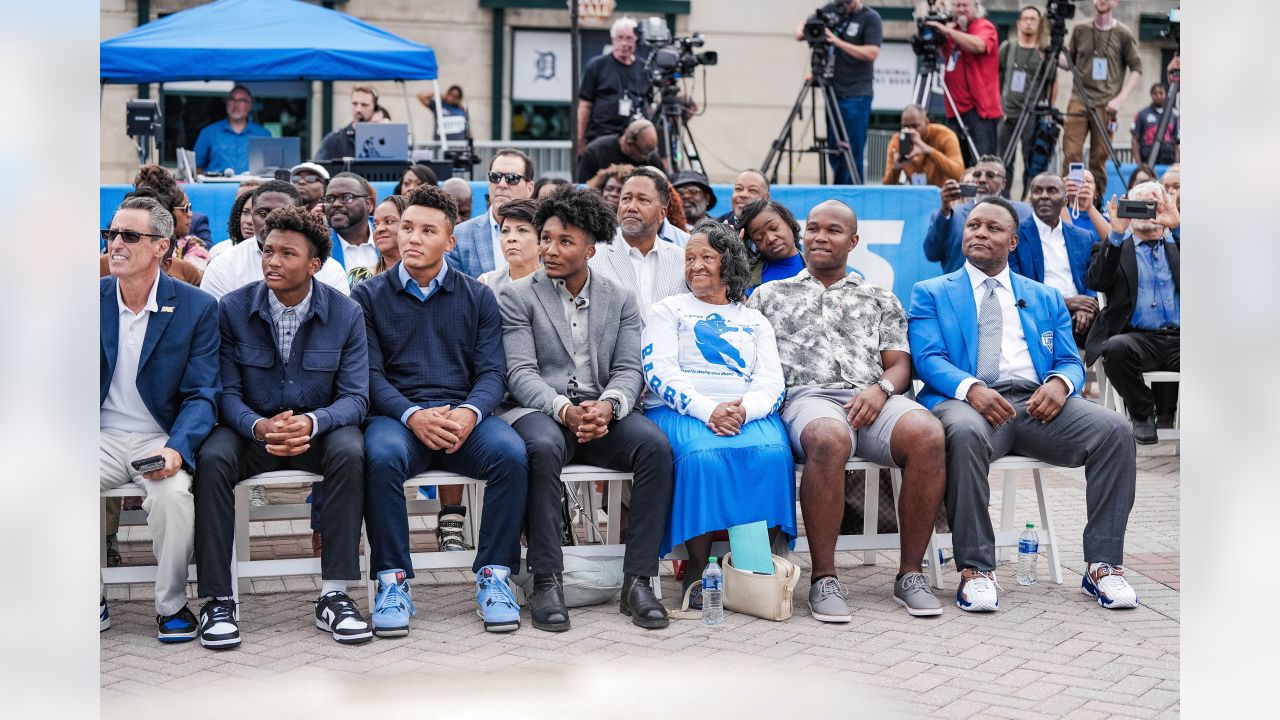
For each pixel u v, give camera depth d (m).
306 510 5.86
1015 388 5.61
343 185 6.88
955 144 10.34
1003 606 5.26
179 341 4.91
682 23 15.12
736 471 5.13
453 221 5.36
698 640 4.81
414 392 5.28
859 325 5.61
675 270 6.18
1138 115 13.10
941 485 5.18
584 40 15.19
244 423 4.88
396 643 4.74
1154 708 4.13
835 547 5.19
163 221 4.91
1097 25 11.54
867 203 8.70
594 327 5.42
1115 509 5.32
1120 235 7.80
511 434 5.04
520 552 5.04
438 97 11.44
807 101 15.21
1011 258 8.18
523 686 4.29
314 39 10.60
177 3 14.25
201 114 14.23
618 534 5.38
